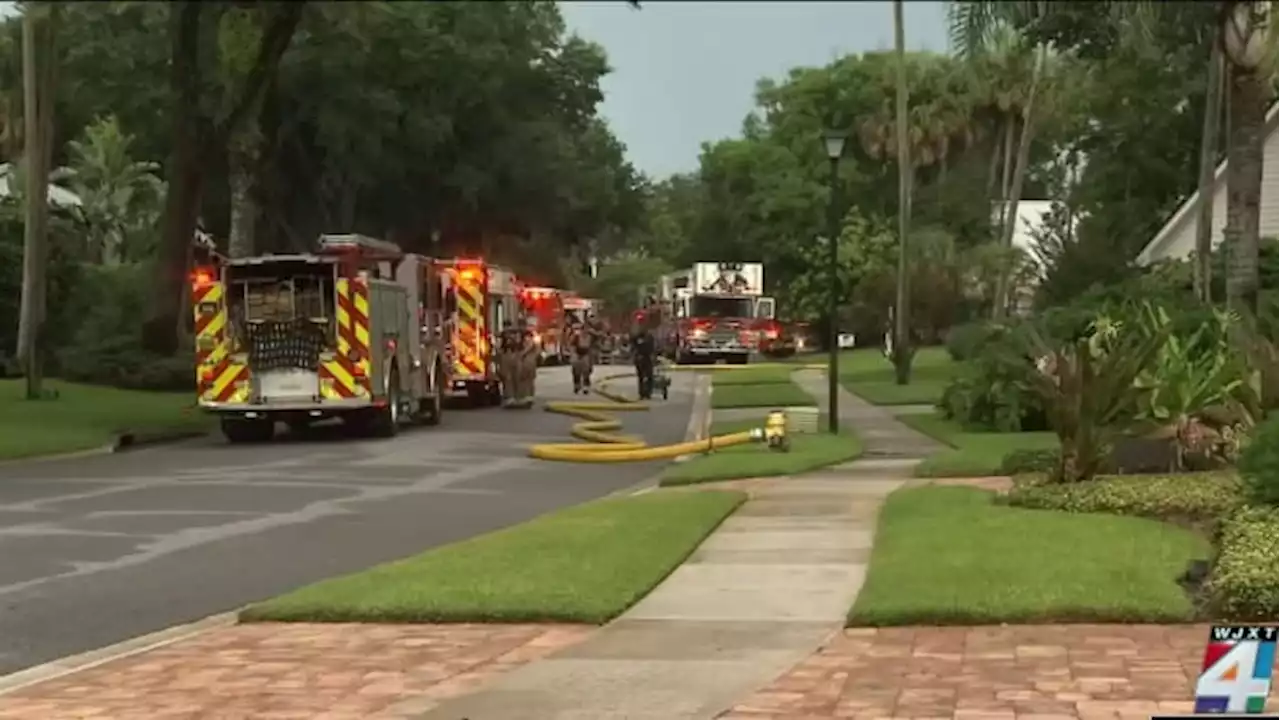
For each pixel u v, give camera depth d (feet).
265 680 50.42
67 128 352.08
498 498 110.52
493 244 424.87
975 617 56.95
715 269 383.04
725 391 245.24
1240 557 61.11
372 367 163.63
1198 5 106.52
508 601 61.21
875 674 49.21
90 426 171.94
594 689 48.01
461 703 46.50
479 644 55.77
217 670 52.03
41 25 202.39
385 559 80.59
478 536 88.48
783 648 54.08
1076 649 52.16
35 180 204.85
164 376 235.61
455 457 145.38
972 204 419.95
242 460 142.61
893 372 298.56
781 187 483.51
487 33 355.77
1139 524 80.43
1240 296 140.97
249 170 287.69
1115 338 116.98
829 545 79.46
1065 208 388.57
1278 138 224.33
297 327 162.40
